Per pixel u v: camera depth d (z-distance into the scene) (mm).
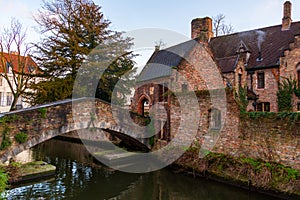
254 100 16859
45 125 11062
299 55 15258
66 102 11883
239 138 11016
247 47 18906
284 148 9492
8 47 18734
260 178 9156
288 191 8297
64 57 17984
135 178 12438
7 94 29281
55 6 19469
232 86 15164
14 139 10047
